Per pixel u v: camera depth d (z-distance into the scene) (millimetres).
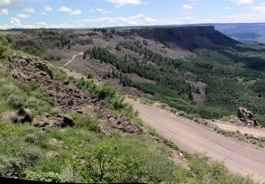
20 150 11766
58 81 26422
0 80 19953
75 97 23312
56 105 20359
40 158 11922
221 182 15266
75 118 18750
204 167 16484
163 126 29609
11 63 24469
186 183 12914
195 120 37281
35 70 25875
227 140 30000
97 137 16797
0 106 16766
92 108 22234
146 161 12859
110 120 21547
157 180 11922
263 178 20547
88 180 10078
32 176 9781
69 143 14750
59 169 11078
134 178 11016
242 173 20703
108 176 10406
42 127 15773
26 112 15844
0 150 11422
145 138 19281
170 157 18000
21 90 20125
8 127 14172
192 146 24984
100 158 10648
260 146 30281
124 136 18641
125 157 11070
